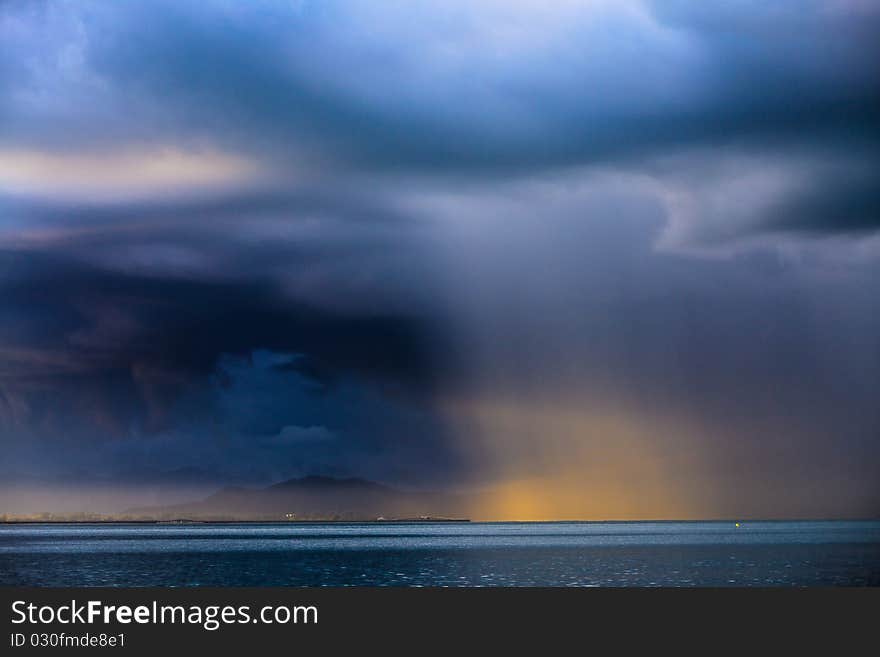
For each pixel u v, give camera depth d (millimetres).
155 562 174875
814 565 145625
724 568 140125
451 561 167500
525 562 161000
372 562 168500
